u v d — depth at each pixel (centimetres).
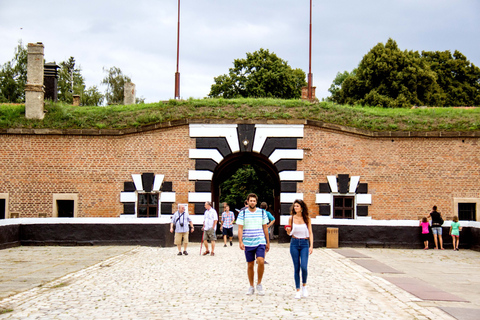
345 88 5341
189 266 1551
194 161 2556
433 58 5506
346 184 2539
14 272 1357
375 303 1000
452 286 1238
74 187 2542
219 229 3198
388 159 2558
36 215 2533
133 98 3856
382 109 2902
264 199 5166
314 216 2545
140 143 2559
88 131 2552
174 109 2662
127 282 1227
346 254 1934
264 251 1090
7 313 877
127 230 2166
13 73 5553
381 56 5100
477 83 5475
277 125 2578
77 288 1134
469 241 2225
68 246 2127
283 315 883
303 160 2566
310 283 1237
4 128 2548
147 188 2534
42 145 2556
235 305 966
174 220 1902
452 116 2686
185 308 934
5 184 2544
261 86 5328
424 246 2230
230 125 2575
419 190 2550
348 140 2564
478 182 2553
